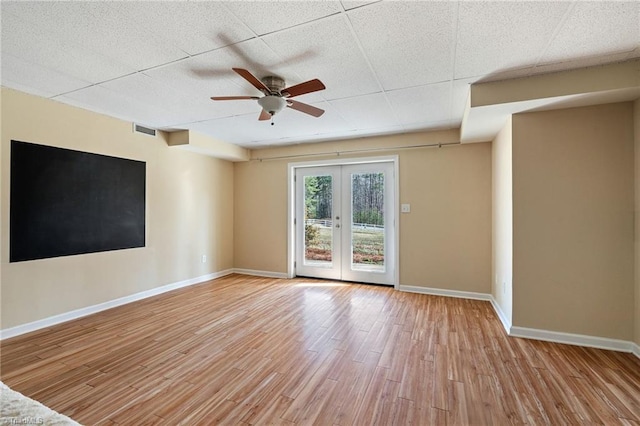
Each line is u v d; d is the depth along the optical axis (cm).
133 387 203
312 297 411
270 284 482
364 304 382
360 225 491
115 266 370
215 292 435
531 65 232
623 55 217
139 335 286
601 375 216
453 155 419
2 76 254
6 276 277
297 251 536
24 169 289
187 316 338
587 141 264
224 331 297
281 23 181
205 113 350
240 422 170
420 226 436
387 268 473
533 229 279
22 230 288
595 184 262
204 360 239
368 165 484
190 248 478
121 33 191
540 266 277
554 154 272
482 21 179
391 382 209
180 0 160
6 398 115
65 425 102
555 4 164
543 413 177
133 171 390
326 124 394
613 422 170
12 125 281
